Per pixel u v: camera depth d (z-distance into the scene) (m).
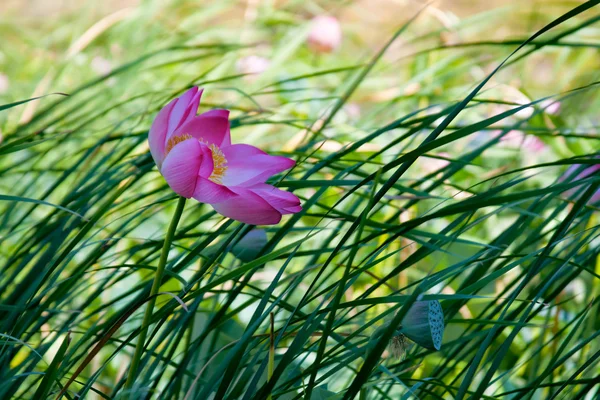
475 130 2.64
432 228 4.69
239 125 3.31
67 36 8.37
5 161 4.63
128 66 3.55
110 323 2.96
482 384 2.73
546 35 5.15
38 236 3.10
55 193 4.27
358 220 2.68
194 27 7.38
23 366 3.00
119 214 3.95
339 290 2.61
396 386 3.30
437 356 3.32
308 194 4.85
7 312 2.98
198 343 2.91
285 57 6.01
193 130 2.75
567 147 4.11
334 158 2.95
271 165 2.75
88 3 8.02
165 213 4.57
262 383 2.96
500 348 2.75
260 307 2.76
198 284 2.92
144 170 3.12
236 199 2.65
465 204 2.68
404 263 2.83
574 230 3.24
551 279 2.85
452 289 3.52
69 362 2.96
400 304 2.73
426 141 2.67
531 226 3.59
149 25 7.70
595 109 5.34
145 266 2.91
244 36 7.08
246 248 2.95
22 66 8.34
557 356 2.87
